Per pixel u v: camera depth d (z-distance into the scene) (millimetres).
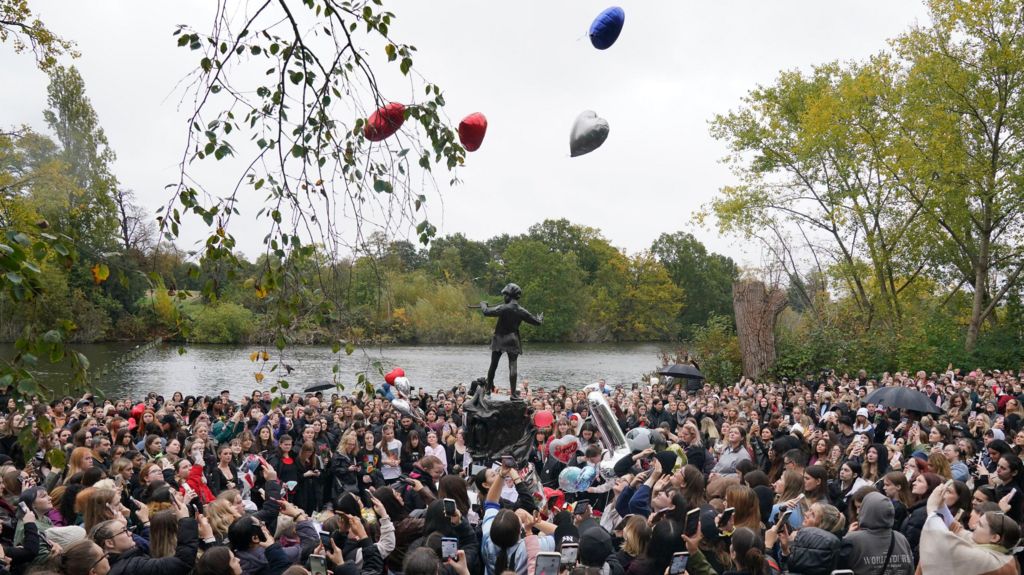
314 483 11633
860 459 10281
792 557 6039
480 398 13711
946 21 29922
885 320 32500
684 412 16953
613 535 7469
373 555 6102
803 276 34812
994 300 31172
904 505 7445
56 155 29906
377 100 6020
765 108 34156
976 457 10500
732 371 29828
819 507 6574
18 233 4605
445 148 6164
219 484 10359
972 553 5691
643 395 19531
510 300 14055
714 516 6668
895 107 30656
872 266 34312
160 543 6027
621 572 5887
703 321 96750
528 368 50656
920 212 31656
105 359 41156
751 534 5781
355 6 5859
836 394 18500
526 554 6102
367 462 11844
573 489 9711
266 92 5883
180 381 35438
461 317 66250
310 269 6137
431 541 5902
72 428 12914
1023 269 31656
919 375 20906
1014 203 29750
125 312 46156
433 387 38125
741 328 29156
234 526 6188
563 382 42781
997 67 29391
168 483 8305
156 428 13023
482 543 6539
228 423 13836
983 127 30875
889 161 29719
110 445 11281
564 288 81312
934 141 28906
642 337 90188
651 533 6082
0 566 5699
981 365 29406
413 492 9141
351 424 13875
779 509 7398
